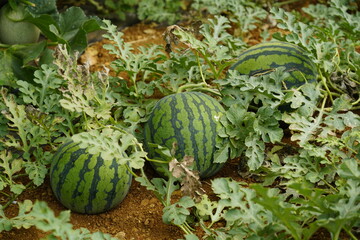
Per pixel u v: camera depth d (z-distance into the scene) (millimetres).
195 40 2439
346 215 1915
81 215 2221
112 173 2141
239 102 2395
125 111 2451
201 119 2223
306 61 2482
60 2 3170
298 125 2352
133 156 2115
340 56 2723
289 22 2627
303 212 2053
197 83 2605
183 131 2205
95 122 2336
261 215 2053
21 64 2635
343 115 2377
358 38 2770
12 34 2691
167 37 2430
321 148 2279
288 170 2285
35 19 2602
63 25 2725
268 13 3264
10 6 2688
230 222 2129
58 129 2371
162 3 3332
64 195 2158
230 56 2494
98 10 3236
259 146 2285
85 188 2135
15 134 2453
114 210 2256
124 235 2150
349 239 2102
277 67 2451
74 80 2311
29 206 2137
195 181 2111
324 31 2674
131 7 3297
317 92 2414
